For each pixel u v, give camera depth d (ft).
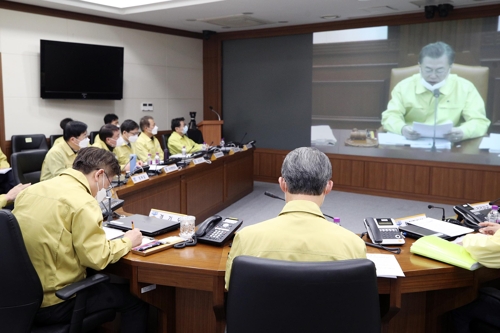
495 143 18.52
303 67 22.43
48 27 18.10
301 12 18.90
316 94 22.27
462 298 6.44
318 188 4.72
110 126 13.73
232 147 19.56
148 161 15.21
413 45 19.65
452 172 19.35
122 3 18.69
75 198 6.00
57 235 5.84
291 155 4.86
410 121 20.12
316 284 3.83
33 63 17.80
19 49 17.30
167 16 19.79
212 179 17.03
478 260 5.87
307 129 22.74
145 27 21.76
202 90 25.48
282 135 23.49
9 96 17.17
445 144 19.49
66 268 5.95
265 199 19.94
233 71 24.50
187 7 17.80
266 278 3.87
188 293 6.97
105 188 6.66
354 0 16.65
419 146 20.06
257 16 19.72
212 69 24.95
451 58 18.93
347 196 20.97
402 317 6.87
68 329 5.86
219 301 6.01
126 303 6.57
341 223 16.37
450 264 6.09
